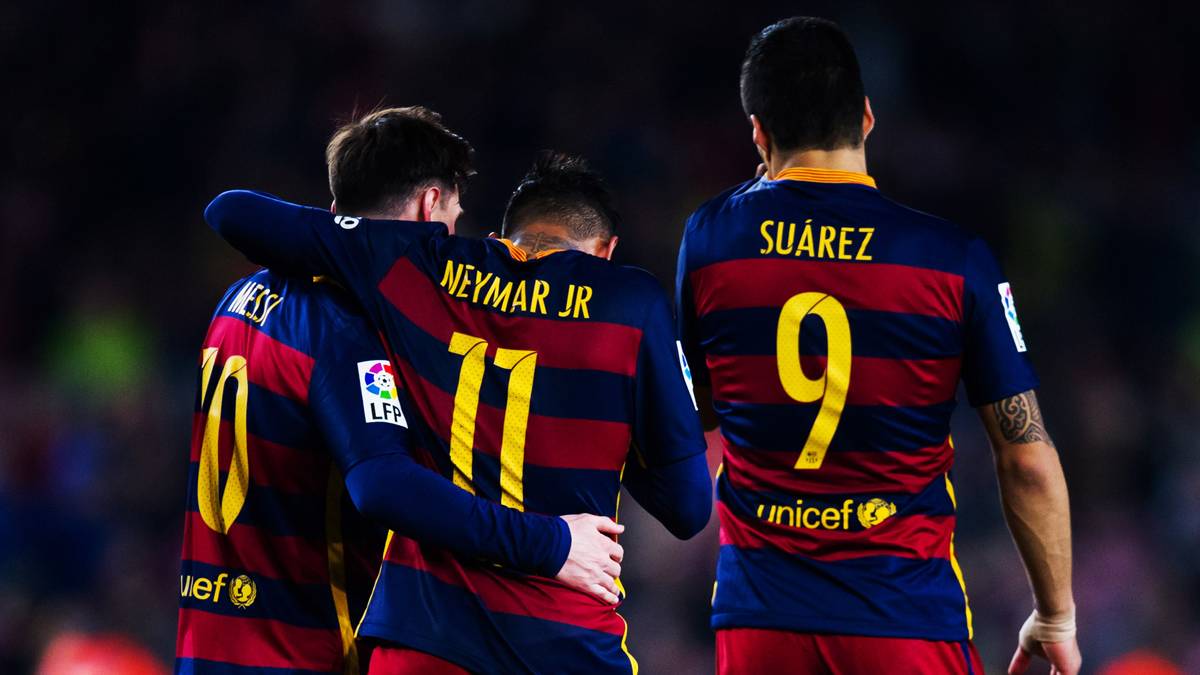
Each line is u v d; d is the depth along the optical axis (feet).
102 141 158.71
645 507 38.88
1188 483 125.59
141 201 156.35
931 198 161.68
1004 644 103.24
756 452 38.88
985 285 37.99
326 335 37.73
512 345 36.99
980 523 114.32
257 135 158.30
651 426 37.68
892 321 37.81
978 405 38.73
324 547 39.24
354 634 39.55
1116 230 160.45
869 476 38.11
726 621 38.99
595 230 39.96
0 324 144.66
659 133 162.71
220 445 39.37
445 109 162.61
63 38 164.66
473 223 153.28
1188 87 175.63
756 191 39.68
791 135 39.34
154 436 127.24
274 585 39.06
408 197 39.96
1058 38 175.01
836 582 37.93
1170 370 145.18
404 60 165.17
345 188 40.29
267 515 38.93
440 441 36.60
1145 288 155.94
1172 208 164.14
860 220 38.40
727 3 171.63
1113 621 112.78
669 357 37.60
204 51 163.32
